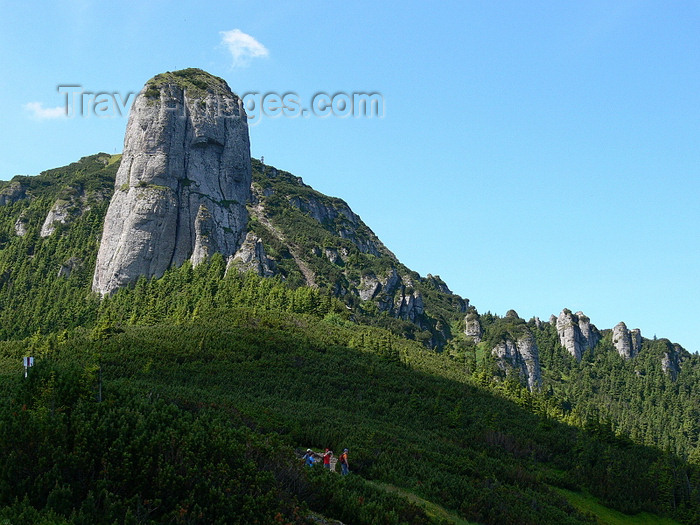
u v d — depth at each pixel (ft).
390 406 261.03
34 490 87.25
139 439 97.55
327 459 143.84
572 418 372.38
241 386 251.39
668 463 248.73
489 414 270.05
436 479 158.71
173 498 93.86
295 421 186.39
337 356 328.49
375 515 112.68
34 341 344.28
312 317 424.05
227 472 102.22
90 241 635.25
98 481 90.74
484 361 575.38
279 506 101.14
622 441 308.60
